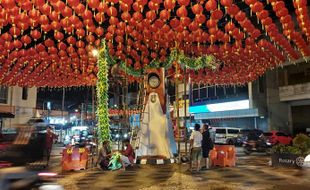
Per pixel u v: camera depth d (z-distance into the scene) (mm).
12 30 9508
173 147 16109
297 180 10414
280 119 32062
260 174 11844
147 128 15750
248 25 8906
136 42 13188
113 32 9883
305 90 29484
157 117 15820
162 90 16016
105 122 14250
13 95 31453
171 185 9695
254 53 12977
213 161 14719
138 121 18375
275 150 14422
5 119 30406
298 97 30078
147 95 16047
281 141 23422
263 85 33344
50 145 14883
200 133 13023
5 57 13766
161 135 15633
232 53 13133
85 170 13633
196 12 8219
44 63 15945
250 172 12414
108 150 14227
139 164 15172
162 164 15055
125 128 16062
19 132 7371
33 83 19531
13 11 8547
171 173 12312
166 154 15438
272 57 13453
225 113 36688
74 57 12680
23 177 5227
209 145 13594
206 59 15422
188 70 17719
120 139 17406
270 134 24641
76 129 42750
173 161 15484
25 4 8359
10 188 5090
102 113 14266
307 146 13695
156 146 15492
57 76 18438
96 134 16719
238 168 13711
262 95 33156
